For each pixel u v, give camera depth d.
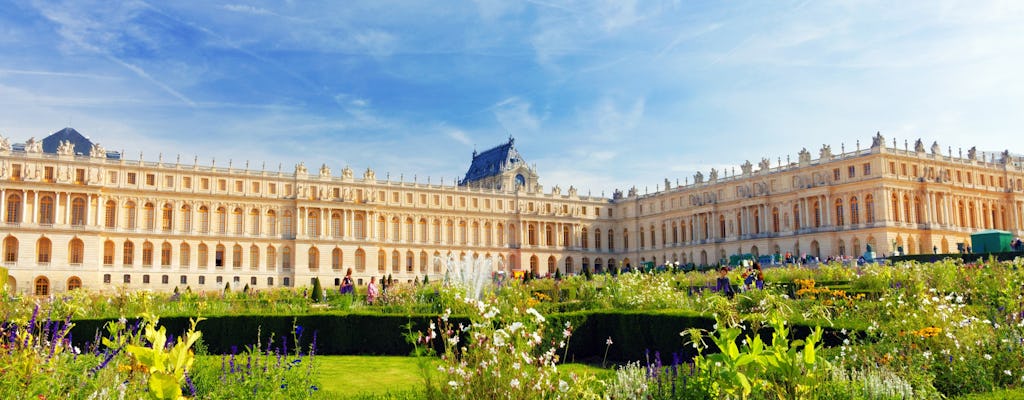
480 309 17.50
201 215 137.88
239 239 140.00
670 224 169.12
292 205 145.62
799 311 31.69
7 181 120.75
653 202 175.38
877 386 17.64
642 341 32.38
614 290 45.66
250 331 35.62
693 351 30.09
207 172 138.25
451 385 15.48
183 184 136.62
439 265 160.00
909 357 20.17
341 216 149.62
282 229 144.50
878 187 125.81
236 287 138.38
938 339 21.06
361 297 60.41
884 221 124.31
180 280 134.00
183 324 35.41
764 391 16.52
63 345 19.61
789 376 15.55
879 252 124.19
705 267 130.38
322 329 35.53
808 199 137.50
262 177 143.50
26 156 123.25
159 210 134.00
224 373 19.56
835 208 133.50
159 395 13.42
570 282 69.31
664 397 17.86
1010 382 19.97
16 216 121.88
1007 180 145.50
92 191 126.75
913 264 49.97
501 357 15.76
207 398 18.02
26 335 17.45
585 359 33.56
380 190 155.50
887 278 47.97
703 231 159.25
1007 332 22.03
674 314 31.17
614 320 33.84
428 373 16.55
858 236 127.94
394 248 155.38
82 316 35.81
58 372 17.16
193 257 135.88
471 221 165.50
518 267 168.62
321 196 148.00
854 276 56.09
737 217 152.00
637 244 179.12
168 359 14.00
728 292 46.25
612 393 18.28
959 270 48.72
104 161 129.50
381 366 31.12
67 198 125.19
